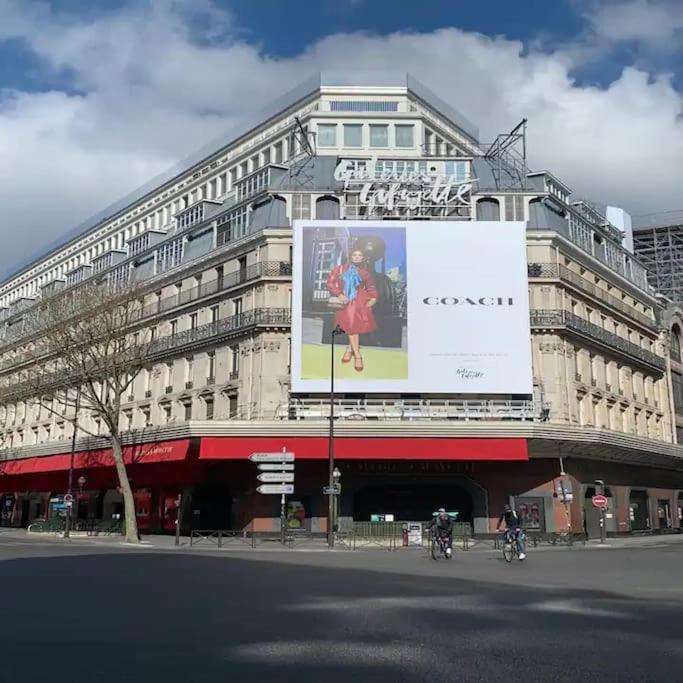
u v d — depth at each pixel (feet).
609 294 170.19
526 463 130.11
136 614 33.47
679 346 207.82
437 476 128.88
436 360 133.80
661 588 47.24
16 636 28.07
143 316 164.76
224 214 160.35
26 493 198.08
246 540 114.52
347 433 121.19
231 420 125.08
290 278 140.56
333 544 104.83
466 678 21.63
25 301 254.27
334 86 223.51
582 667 23.13
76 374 138.00
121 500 163.73
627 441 135.54
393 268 137.18
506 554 76.54
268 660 23.93
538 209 150.41
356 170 148.66
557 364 140.56
